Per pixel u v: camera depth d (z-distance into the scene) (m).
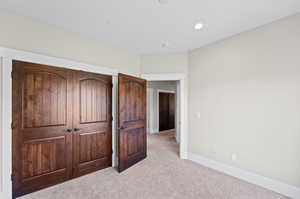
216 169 2.98
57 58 2.46
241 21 2.28
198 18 2.22
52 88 2.40
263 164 2.33
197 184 2.43
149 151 4.20
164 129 7.83
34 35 2.26
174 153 4.02
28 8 2.00
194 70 3.44
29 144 2.20
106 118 3.08
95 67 2.93
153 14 2.13
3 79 2.00
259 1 1.83
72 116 2.61
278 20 2.19
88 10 2.04
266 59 2.31
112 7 1.97
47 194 2.16
